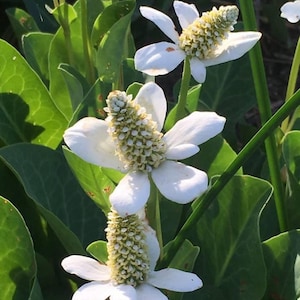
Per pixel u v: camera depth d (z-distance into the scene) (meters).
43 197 0.26
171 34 0.19
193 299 0.23
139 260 0.17
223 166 0.26
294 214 0.25
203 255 0.24
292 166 0.26
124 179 0.16
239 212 0.23
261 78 0.21
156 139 0.16
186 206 0.26
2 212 0.23
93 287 0.17
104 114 0.25
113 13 0.27
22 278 0.23
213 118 0.16
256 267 0.22
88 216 0.26
